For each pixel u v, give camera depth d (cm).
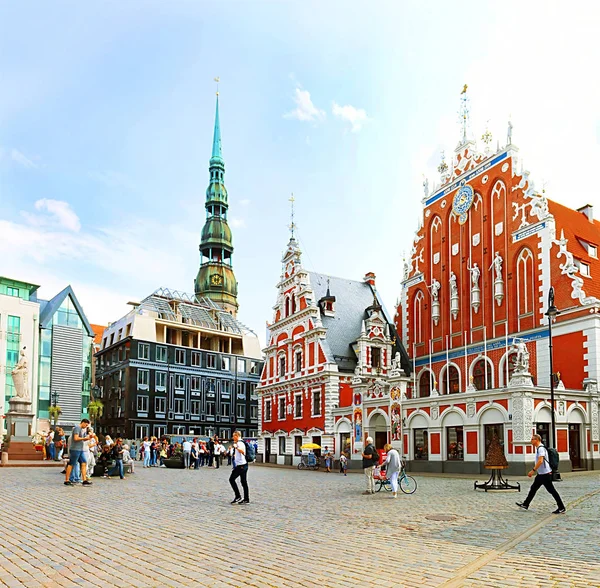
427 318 5869
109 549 1241
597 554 1209
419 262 6056
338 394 5788
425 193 6066
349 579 1015
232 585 978
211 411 9862
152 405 9112
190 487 2723
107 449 3306
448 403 4300
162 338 9619
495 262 5094
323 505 2092
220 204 14775
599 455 4153
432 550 1258
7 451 4175
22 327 8319
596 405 4181
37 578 1006
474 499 2314
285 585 978
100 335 11875
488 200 5309
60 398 8788
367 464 2611
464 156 5634
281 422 6538
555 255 4625
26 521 1588
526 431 3756
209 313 10731
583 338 4309
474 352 5234
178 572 1057
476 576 1032
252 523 1623
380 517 1773
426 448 4472
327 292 6381
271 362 6938
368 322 6122
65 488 2494
